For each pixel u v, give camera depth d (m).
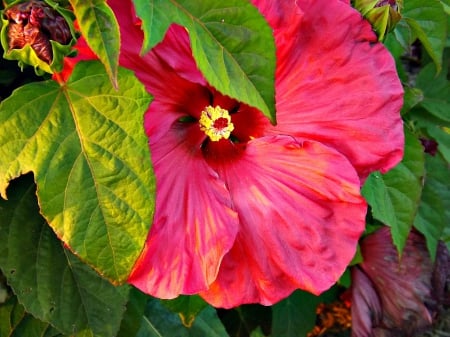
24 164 0.37
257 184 0.44
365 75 0.43
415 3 0.60
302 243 0.44
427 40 0.59
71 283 0.46
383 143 0.44
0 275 0.51
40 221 0.45
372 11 0.48
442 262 0.71
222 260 0.44
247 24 0.36
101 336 0.46
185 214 0.42
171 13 0.36
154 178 0.37
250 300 0.45
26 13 0.35
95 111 0.37
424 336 0.90
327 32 0.42
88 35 0.34
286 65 0.43
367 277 0.71
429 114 0.72
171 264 0.41
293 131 0.44
